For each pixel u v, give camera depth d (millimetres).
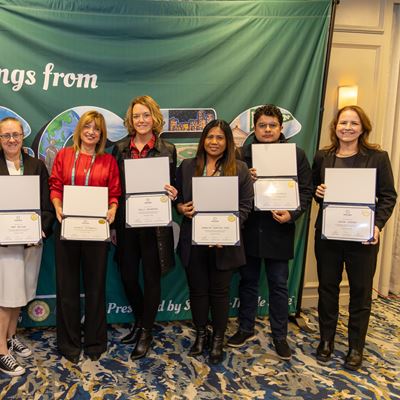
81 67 2447
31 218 2051
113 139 2539
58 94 2453
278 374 2172
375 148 2127
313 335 2629
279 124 2293
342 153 2182
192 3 2480
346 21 2852
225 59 2553
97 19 2416
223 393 1994
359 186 2082
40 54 2398
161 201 2129
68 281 2197
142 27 2459
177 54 2510
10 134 2012
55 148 2494
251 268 2432
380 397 1995
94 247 2182
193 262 2189
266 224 2285
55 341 2467
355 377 2160
